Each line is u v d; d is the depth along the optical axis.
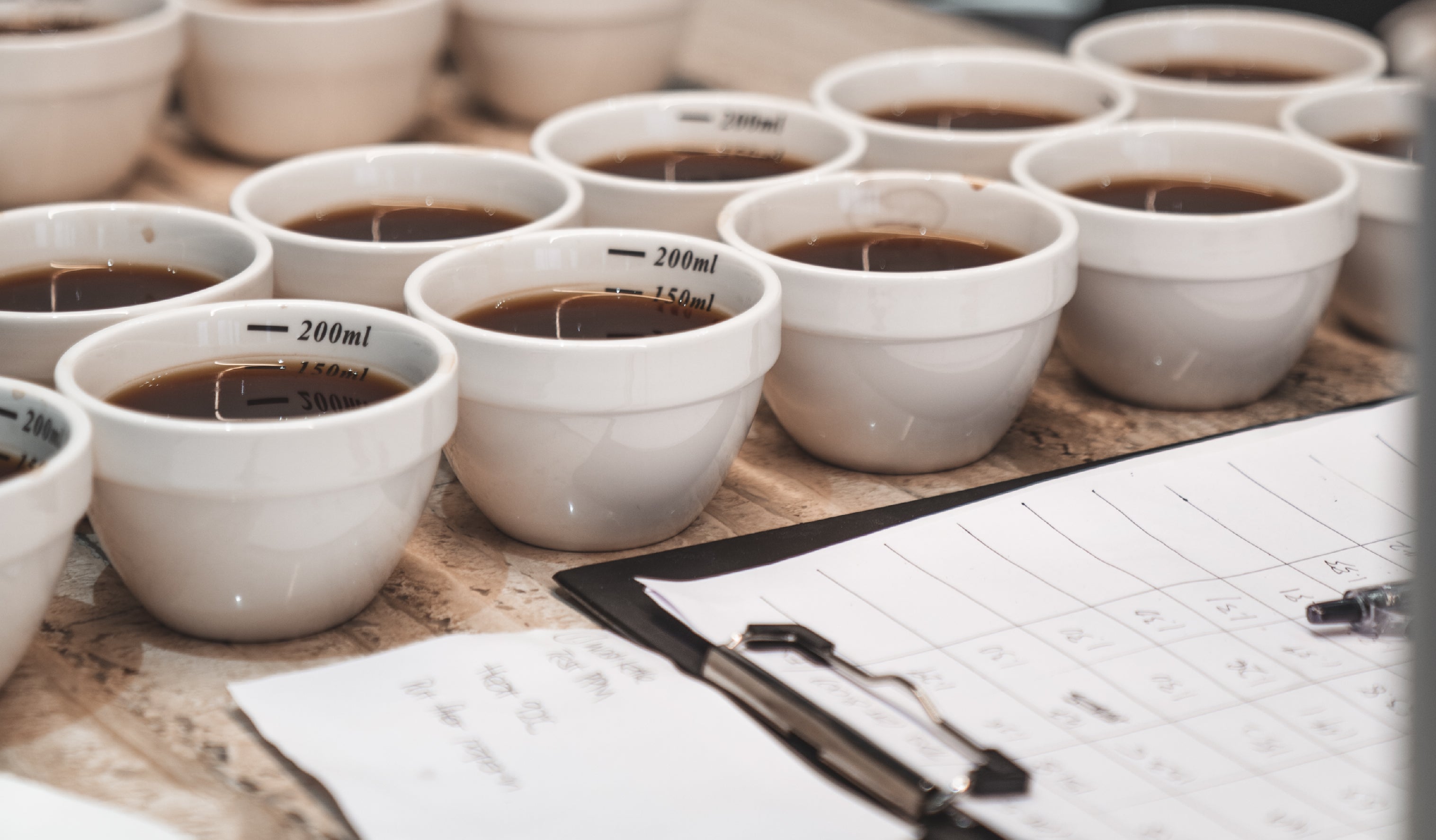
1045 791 0.71
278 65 0.98
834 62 1.15
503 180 0.90
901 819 0.71
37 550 0.73
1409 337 0.51
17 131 0.94
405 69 1.01
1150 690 0.74
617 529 0.80
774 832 0.70
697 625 0.75
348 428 0.74
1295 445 0.83
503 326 0.81
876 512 0.81
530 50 1.03
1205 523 0.80
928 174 0.88
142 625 0.78
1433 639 0.53
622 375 0.77
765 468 0.85
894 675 0.73
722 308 0.82
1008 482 0.82
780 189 0.87
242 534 0.75
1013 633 0.75
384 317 0.79
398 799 0.71
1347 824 0.70
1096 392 0.90
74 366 0.76
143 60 0.95
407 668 0.74
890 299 0.81
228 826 0.71
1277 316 0.86
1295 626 0.76
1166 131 0.92
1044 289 0.82
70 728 0.74
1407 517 0.79
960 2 1.39
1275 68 1.04
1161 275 0.85
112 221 0.85
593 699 0.74
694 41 1.18
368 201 0.91
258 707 0.73
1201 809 0.71
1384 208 0.89
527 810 0.71
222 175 1.01
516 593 0.79
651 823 0.70
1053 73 1.00
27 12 1.00
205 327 0.79
